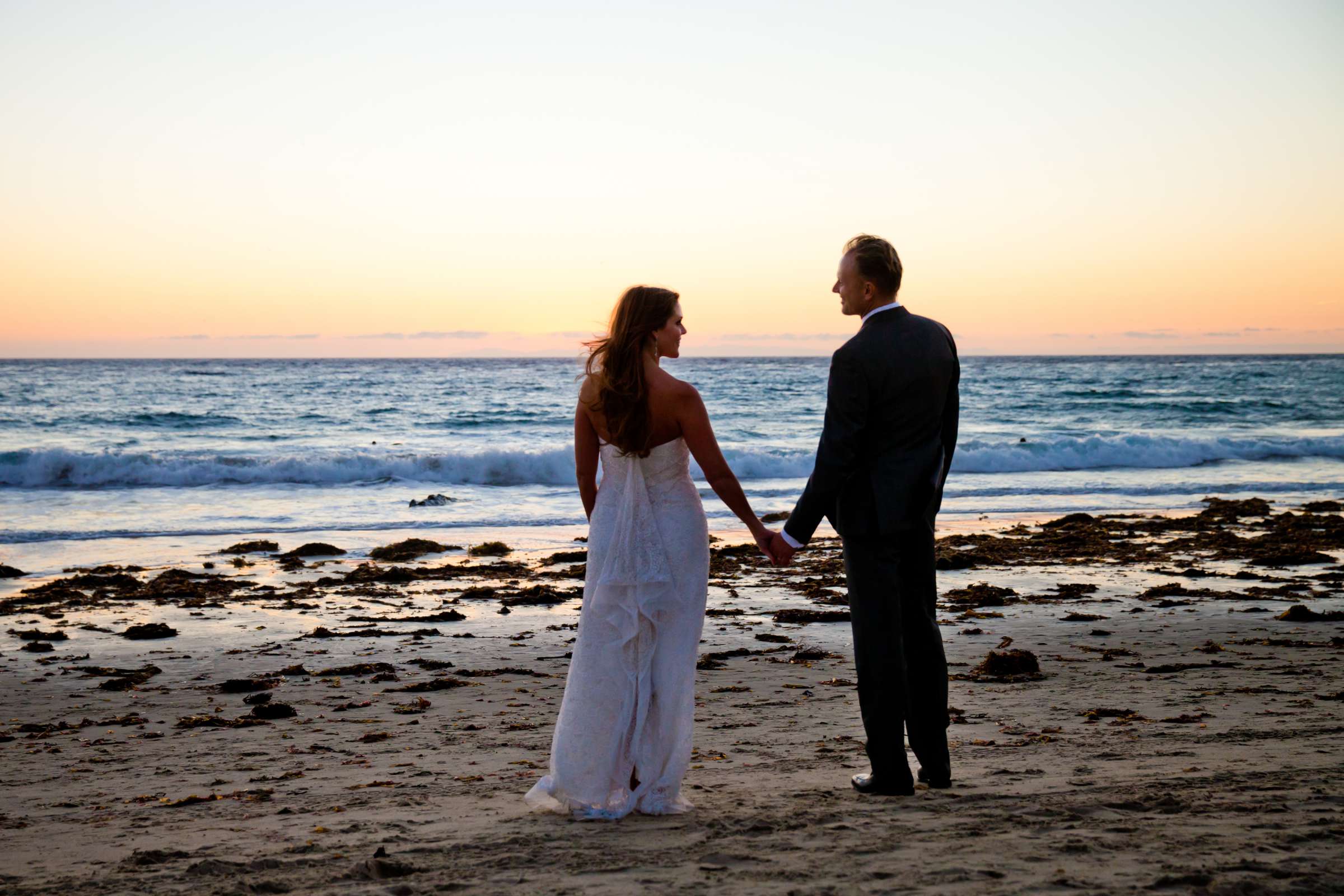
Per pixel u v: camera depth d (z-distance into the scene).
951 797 3.33
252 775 4.42
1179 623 8.16
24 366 104.62
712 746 4.70
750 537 13.73
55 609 9.05
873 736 3.40
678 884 2.44
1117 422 36.81
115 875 2.87
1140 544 12.66
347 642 7.86
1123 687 5.88
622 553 3.27
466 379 72.25
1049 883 2.29
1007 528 14.31
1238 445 23.34
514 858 2.79
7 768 4.60
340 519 15.05
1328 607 8.81
